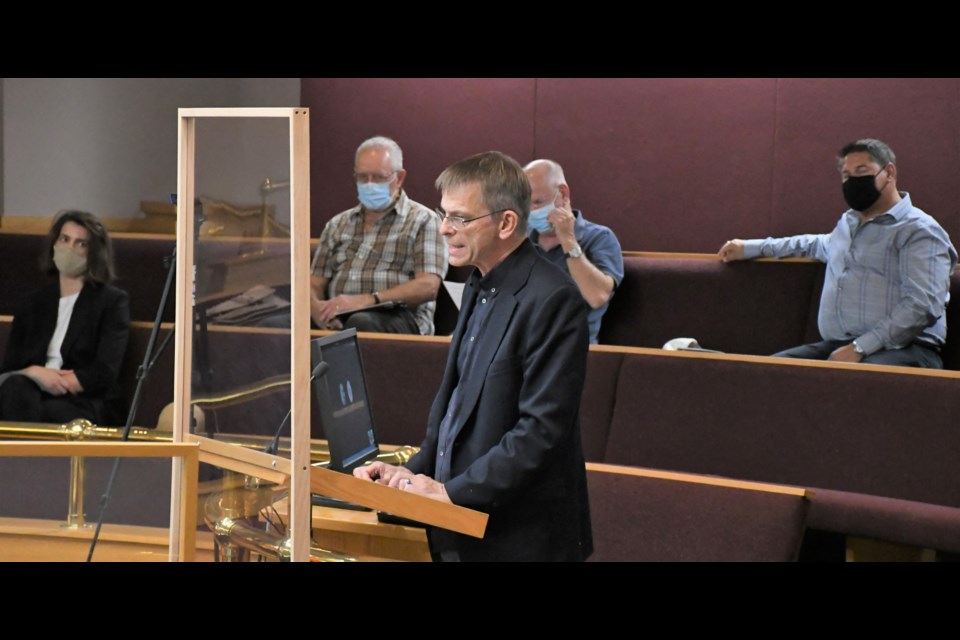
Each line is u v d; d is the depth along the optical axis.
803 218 6.89
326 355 3.55
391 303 6.18
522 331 2.94
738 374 4.76
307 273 2.35
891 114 6.64
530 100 7.46
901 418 4.45
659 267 6.52
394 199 6.52
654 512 4.07
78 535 2.50
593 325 6.22
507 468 2.82
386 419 4.94
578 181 7.40
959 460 4.33
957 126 6.49
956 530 3.98
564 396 2.86
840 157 5.80
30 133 8.06
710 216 7.10
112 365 5.66
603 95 7.29
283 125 2.39
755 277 6.34
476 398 2.99
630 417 4.89
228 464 2.70
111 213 8.38
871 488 4.45
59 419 5.55
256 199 2.51
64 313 5.74
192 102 8.39
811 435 4.58
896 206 5.74
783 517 3.94
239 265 2.61
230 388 2.68
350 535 3.18
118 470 2.52
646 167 7.23
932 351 5.68
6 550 2.48
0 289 7.02
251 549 2.58
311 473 2.59
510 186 2.95
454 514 2.71
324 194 7.95
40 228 7.79
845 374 4.59
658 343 6.47
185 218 2.92
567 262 6.08
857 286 5.81
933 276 5.59
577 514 3.01
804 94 6.83
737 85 6.99
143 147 8.49
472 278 3.15
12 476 2.48
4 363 5.72
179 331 2.96
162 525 2.52
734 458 4.69
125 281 6.71
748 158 7.00
